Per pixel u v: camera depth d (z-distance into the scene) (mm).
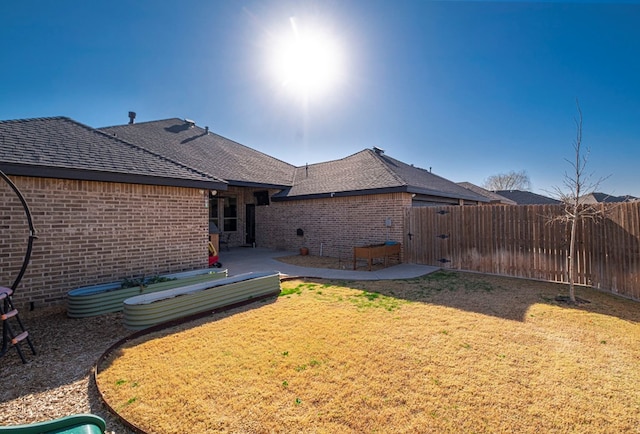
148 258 6914
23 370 3467
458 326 4711
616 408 2697
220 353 3846
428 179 14938
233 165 13945
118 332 4582
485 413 2631
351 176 13078
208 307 5379
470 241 9219
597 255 6961
